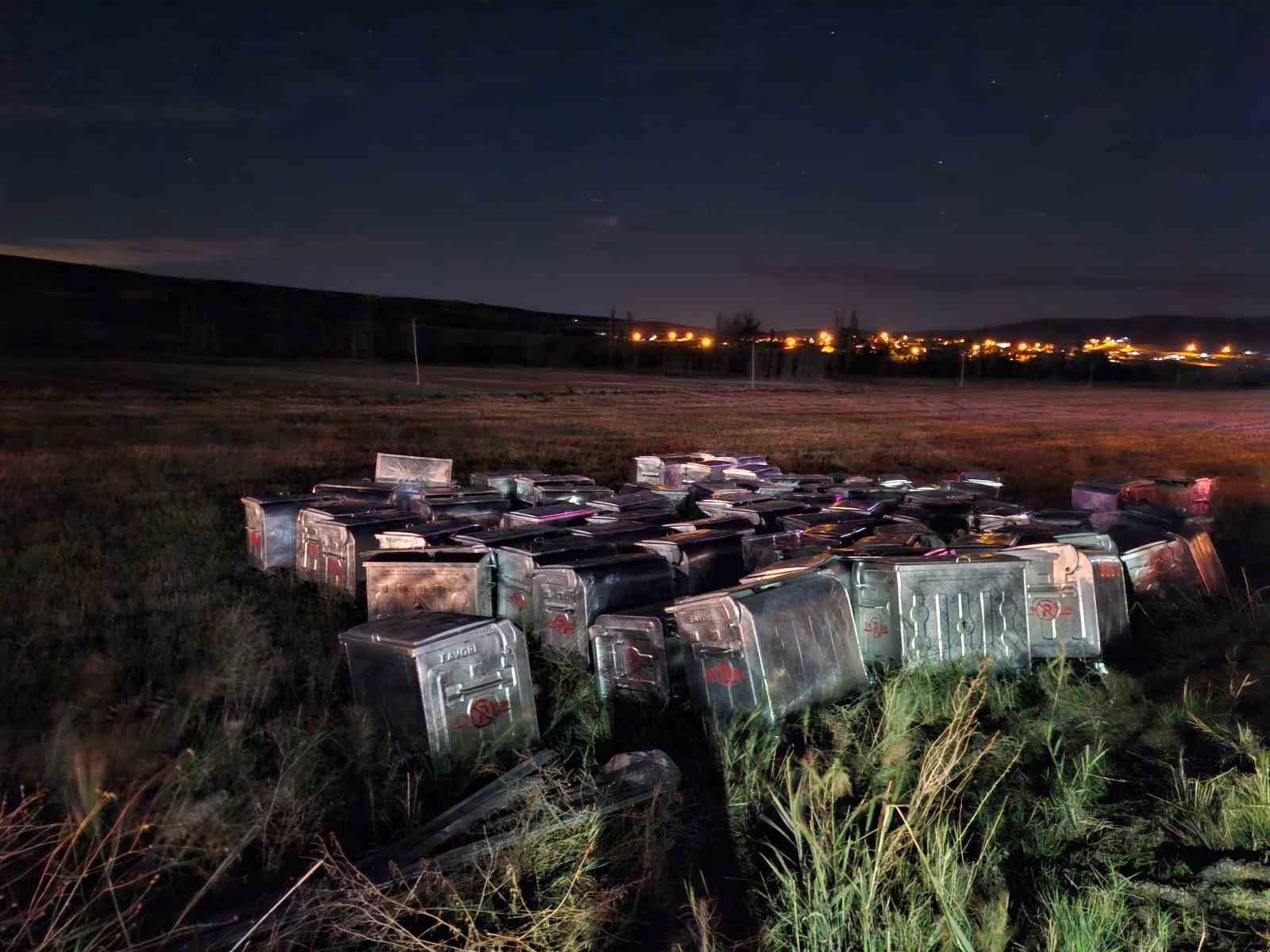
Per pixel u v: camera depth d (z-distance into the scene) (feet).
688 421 156.66
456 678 17.94
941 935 11.43
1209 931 11.95
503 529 31.12
